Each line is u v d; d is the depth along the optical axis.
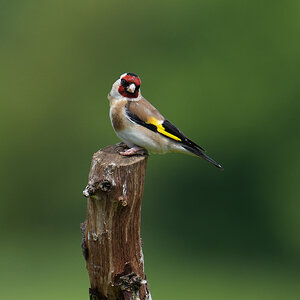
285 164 20.55
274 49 20.11
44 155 21.83
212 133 20.48
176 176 20.81
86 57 22.11
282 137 20.42
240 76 20.30
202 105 20.41
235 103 20.34
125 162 6.32
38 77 22.25
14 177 21.64
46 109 22.00
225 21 20.44
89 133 21.73
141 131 7.48
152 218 20.92
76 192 21.55
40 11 22.59
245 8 20.12
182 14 20.91
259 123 20.42
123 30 21.75
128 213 6.33
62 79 22.11
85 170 21.66
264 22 20.09
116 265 6.38
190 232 20.75
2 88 22.17
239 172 20.70
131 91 7.49
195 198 20.77
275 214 20.67
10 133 21.77
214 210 20.80
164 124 7.56
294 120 20.31
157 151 7.65
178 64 20.81
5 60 22.39
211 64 20.48
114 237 6.34
